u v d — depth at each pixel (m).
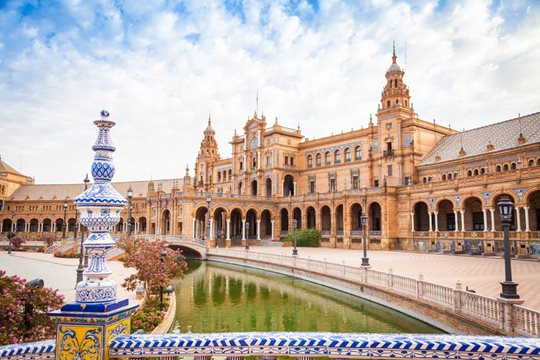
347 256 48.59
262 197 78.69
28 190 112.44
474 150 58.69
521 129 54.78
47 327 10.62
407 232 60.03
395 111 68.75
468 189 50.81
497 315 14.45
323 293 29.88
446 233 53.88
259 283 35.50
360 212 71.25
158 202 75.94
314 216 80.56
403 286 22.39
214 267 49.16
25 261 45.88
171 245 62.81
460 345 5.07
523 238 43.75
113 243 5.55
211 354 5.39
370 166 72.94
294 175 87.25
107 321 5.05
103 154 5.71
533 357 4.92
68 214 104.31
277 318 22.55
